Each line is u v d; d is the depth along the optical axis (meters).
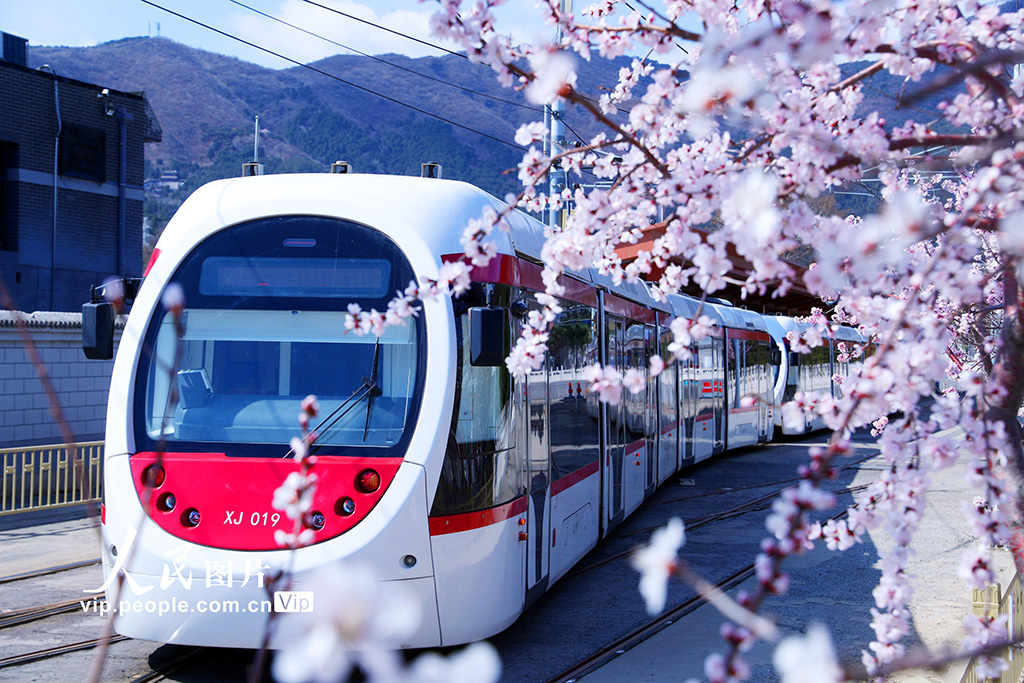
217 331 6.32
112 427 6.15
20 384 14.24
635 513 13.84
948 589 9.22
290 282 6.37
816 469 2.09
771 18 3.40
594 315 9.80
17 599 8.32
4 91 21.62
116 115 23.81
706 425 19.25
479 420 6.30
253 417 6.05
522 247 7.33
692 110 2.28
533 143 3.82
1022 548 3.22
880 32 3.26
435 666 1.03
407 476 5.83
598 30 3.59
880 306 3.32
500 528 6.35
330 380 6.14
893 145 3.08
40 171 22.31
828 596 8.91
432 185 6.77
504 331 6.04
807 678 1.35
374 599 0.91
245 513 5.74
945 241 2.71
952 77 2.48
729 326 21.64
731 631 1.81
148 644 7.04
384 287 6.27
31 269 20.11
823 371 30.78
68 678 6.15
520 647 7.19
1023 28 3.45
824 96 3.41
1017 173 2.86
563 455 8.28
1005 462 3.27
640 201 3.74
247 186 6.75
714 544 11.47
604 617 8.11
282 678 0.90
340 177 6.75
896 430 3.02
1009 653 4.92
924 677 6.48
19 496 14.03
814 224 3.04
